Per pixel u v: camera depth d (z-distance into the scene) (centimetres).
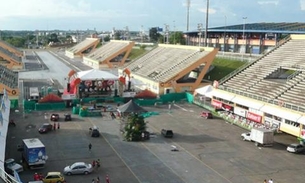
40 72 13750
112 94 8650
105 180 4009
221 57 11681
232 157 4847
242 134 5712
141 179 4047
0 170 3105
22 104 7900
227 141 5578
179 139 5641
